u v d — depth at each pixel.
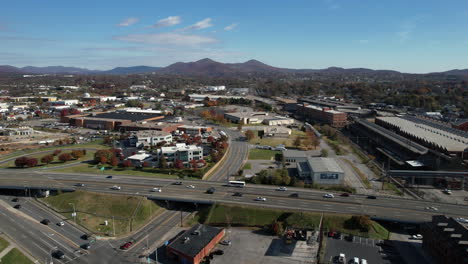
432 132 196.75
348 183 131.00
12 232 93.69
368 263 77.12
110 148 188.50
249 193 113.31
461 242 70.31
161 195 111.62
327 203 104.50
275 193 113.44
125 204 107.44
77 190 117.06
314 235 86.94
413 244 86.12
